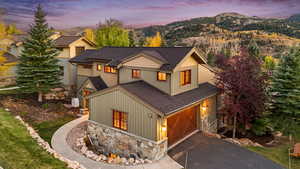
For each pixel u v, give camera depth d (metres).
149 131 10.77
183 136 13.90
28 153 8.46
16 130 10.82
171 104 11.53
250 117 15.75
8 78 26.98
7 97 19.75
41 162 7.91
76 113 18.23
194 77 15.48
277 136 17.03
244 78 14.50
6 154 7.86
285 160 11.84
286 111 16.97
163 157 11.05
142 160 10.59
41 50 19.09
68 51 24.12
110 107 12.55
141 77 14.34
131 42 50.16
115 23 39.00
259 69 15.59
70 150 11.21
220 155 11.46
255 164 10.56
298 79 16.89
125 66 15.27
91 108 13.73
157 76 13.41
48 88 19.41
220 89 15.99
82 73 22.11
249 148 12.93
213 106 17.36
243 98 15.38
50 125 15.09
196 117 15.52
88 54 22.47
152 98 11.51
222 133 17.61
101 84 18.94
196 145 12.76
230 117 16.30
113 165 9.89
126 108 11.71
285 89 17.14
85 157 10.56
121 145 12.06
